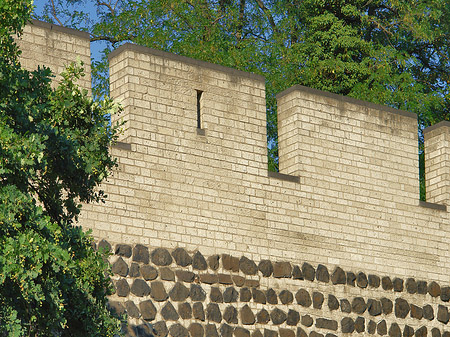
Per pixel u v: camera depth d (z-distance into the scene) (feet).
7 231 41.47
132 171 65.77
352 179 77.25
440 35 117.50
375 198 78.33
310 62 109.09
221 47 110.01
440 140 85.25
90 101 48.26
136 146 66.33
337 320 73.36
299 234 73.05
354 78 109.50
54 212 47.93
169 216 66.80
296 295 71.61
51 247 42.29
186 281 66.39
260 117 73.26
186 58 70.08
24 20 45.19
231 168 70.74
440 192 84.33
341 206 76.02
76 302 45.96
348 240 75.82
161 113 68.03
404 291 78.28
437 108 115.75
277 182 72.90
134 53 67.62
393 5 113.09
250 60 109.50
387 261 77.87
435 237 81.71
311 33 112.88
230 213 69.87
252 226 70.74
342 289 74.43
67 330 46.50
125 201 65.00
